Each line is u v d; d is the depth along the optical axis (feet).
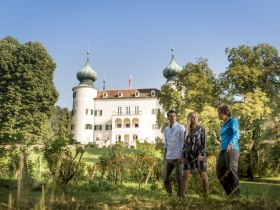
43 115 175.42
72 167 28.73
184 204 14.48
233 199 15.34
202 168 20.07
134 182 38.88
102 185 28.50
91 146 182.29
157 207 13.80
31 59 178.70
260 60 86.79
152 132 265.95
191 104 94.02
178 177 22.59
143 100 271.69
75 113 274.57
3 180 24.82
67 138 29.78
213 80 99.25
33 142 30.96
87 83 286.46
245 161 71.72
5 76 172.45
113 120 269.85
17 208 8.50
